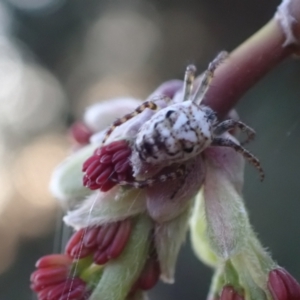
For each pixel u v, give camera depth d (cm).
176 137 9
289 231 16
